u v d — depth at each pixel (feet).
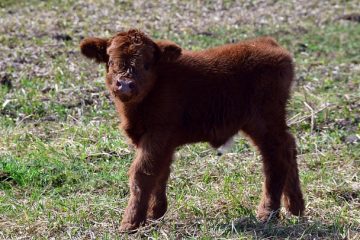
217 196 47.01
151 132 41.68
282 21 97.86
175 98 41.88
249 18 98.02
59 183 50.24
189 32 88.94
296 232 41.86
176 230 41.93
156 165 41.52
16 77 69.51
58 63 74.08
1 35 82.28
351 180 50.62
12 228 42.37
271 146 43.55
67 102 64.34
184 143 43.55
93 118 61.72
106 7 98.58
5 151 54.24
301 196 45.19
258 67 43.24
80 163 52.95
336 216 44.60
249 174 51.37
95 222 43.19
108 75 41.29
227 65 43.16
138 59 40.42
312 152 56.44
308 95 67.97
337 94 68.95
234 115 43.32
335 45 87.92
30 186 49.49
